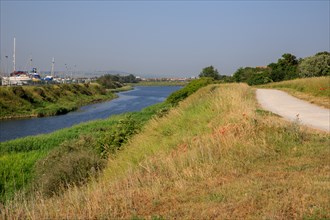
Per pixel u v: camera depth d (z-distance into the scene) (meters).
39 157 19.70
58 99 73.12
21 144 23.66
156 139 12.75
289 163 7.65
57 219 5.73
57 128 40.69
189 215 5.27
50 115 54.59
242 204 5.48
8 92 60.19
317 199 5.40
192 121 13.41
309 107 18.78
